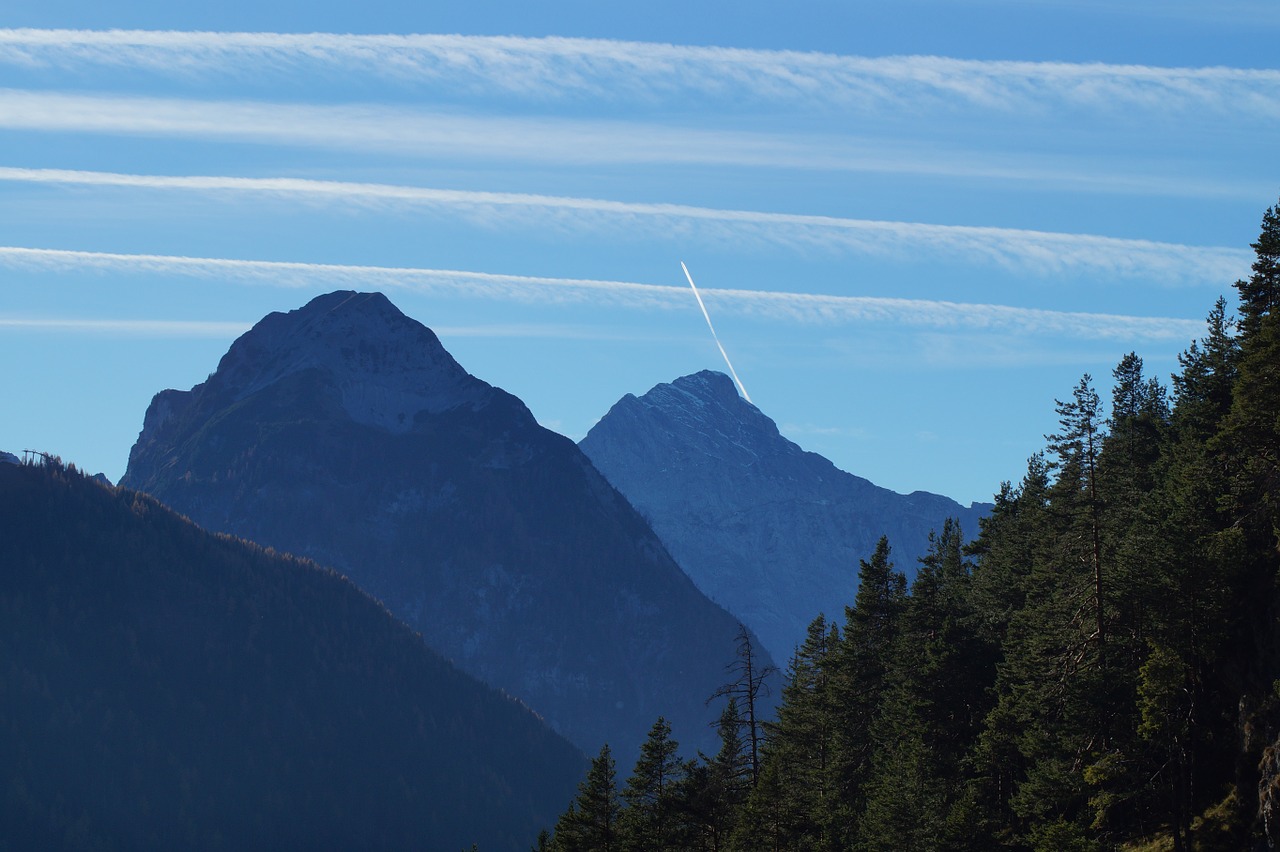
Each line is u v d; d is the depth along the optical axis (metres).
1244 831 127.00
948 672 167.50
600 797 198.88
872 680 188.50
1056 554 159.38
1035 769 146.50
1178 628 136.75
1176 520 143.75
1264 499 142.62
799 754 193.62
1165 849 132.62
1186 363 185.25
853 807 179.50
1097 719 140.50
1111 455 173.75
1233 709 135.75
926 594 179.12
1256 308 157.62
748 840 177.25
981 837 146.25
